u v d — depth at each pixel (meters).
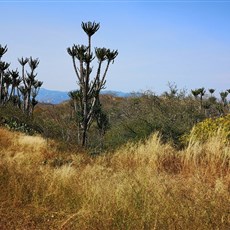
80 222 4.20
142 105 17.05
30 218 4.47
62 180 5.68
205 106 24.86
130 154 8.20
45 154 9.70
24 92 25.88
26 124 19.17
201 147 7.58
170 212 4.21
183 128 11.98
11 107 22.28
